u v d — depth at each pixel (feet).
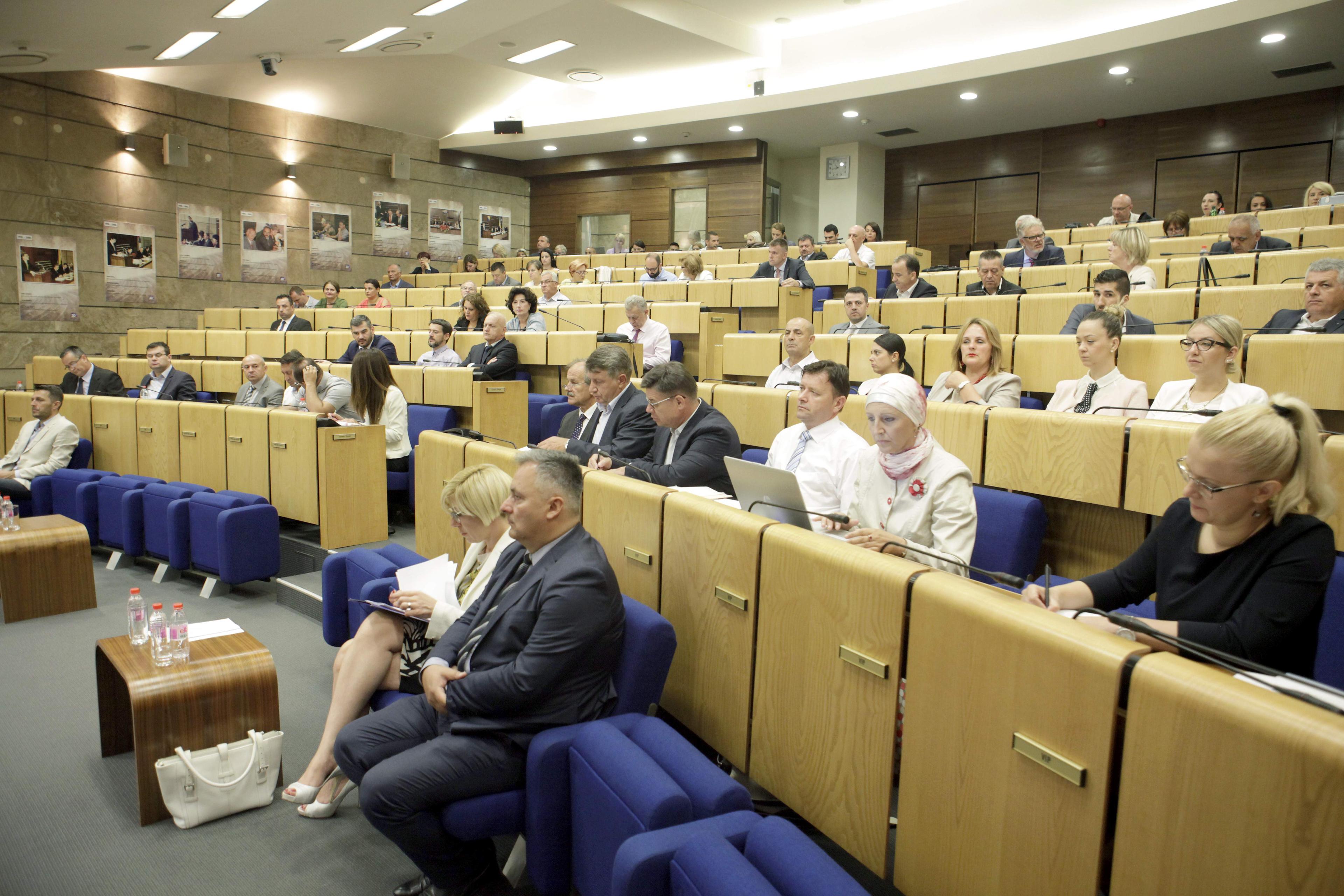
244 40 25.57
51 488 16.67
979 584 4.62
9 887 6.40
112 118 32.96
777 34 34.55
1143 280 15.34
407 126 41.91
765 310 21.42
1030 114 34.88
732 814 4.90
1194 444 4.66
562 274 33.12
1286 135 31.89
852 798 5.16
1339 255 15.52
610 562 7.82
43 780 8.03
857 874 6.08
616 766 5.23
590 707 6.23
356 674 7.63
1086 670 3.76
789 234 43.78
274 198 38.11
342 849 6.97
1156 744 3.50
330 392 15.75
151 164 34.19
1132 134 35.12
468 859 6.14
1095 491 8.45
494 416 16.35
